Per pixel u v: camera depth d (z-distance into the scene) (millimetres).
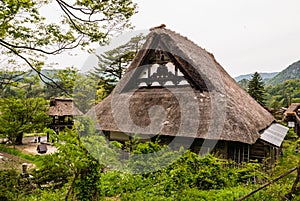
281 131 12820
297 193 5199
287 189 5426
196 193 4988
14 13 4508
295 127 22359
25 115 18703
